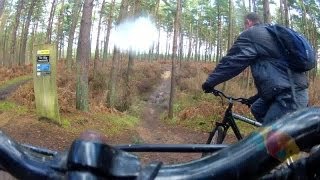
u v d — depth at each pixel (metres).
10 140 0.73
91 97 20.64
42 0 51.94
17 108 13.24
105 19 52.19
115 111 18.39
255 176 0.66
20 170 0.67
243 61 3.00
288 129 0.68
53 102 11.05
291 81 2.87
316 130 0.68
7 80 28.52
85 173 0.57
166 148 1.10
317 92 24.80
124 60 43.38
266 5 14.76
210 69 38.41
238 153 0.67
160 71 41.81
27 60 67.19
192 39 81.38
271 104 2.98
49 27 43.00
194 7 63.25
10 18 60.91
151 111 23.06
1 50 61.56
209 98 26.09
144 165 0.66
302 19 46.09
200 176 0.65
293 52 2.84
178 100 26.45
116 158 0.63
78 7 35.53
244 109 17.55
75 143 0.60
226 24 61.47
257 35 2.96
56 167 0.66
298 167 0.77
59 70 28.95
